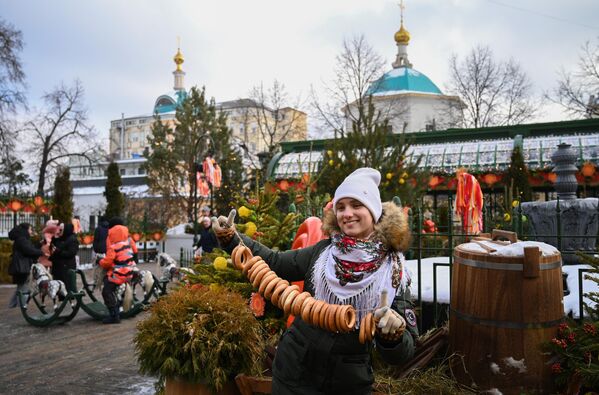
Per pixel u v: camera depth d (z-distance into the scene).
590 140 15.21
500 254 2.64
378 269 1.99
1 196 16.67
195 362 2.71
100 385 4.60
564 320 2.75
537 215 5.88
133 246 8.23
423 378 2.82
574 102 27.70
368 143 9.24
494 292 2.63
